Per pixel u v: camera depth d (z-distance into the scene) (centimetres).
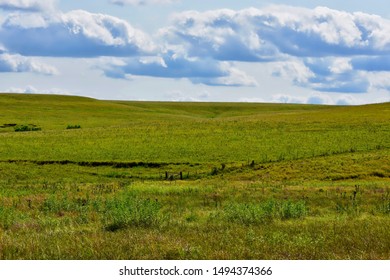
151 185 6481
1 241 2284
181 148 11106
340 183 7212
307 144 11138
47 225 3127
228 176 8469
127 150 10925
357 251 2045
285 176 8225
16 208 4103
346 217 3478
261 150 10650
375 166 8469
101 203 4269
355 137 11806
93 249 2086
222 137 12594
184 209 4244
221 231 2678
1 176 8694
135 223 2956
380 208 3991
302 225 2939
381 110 18425
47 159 9894
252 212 3319
